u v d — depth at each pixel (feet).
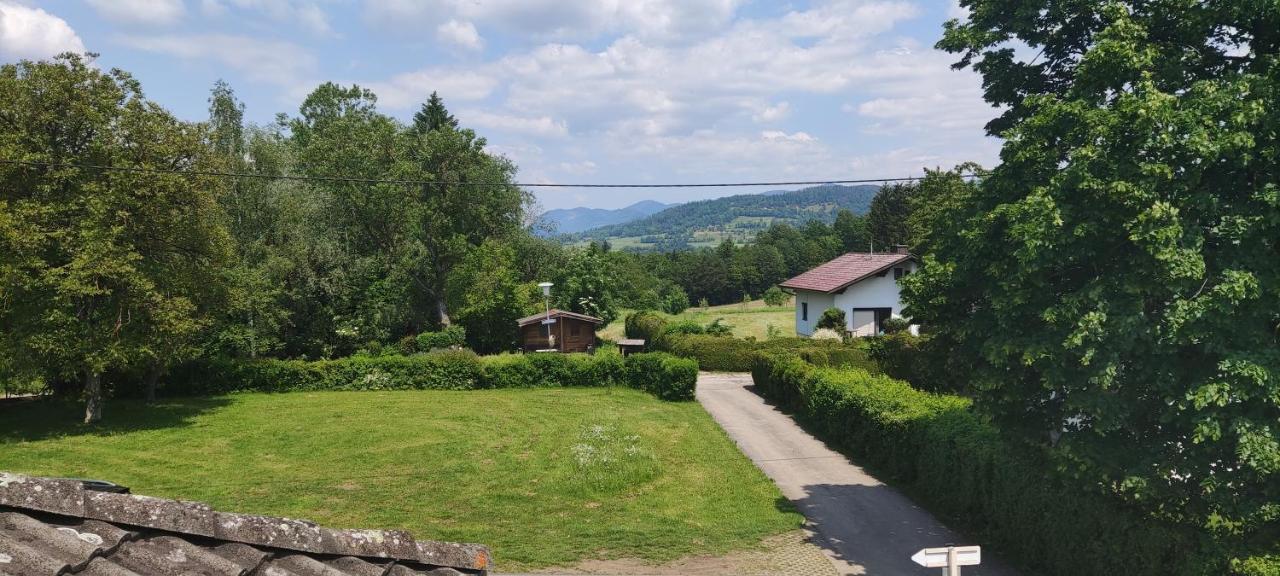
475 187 164.66
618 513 49.57
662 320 167.63
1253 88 26.63
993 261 32.94
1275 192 25.49
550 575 38.96
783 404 93.56
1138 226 26.55
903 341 102.22
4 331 77.00
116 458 67.87
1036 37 35.81
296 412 91.56
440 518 48.93
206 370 107.45
